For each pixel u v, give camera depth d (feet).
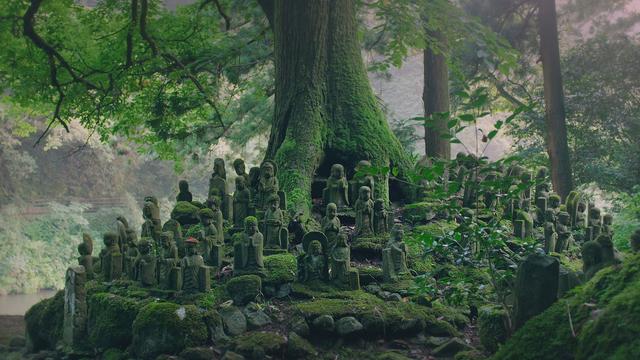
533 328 18.51
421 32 52.75
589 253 24.26
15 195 111.55
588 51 76.38
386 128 42.73
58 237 113.29
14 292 105.29
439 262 34.22
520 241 27.91
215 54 58.34
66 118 58.75
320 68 42.60
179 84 60.59
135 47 56.75
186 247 30.66
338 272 31.14
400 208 40.55
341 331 28.09
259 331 28.60
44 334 35.35
